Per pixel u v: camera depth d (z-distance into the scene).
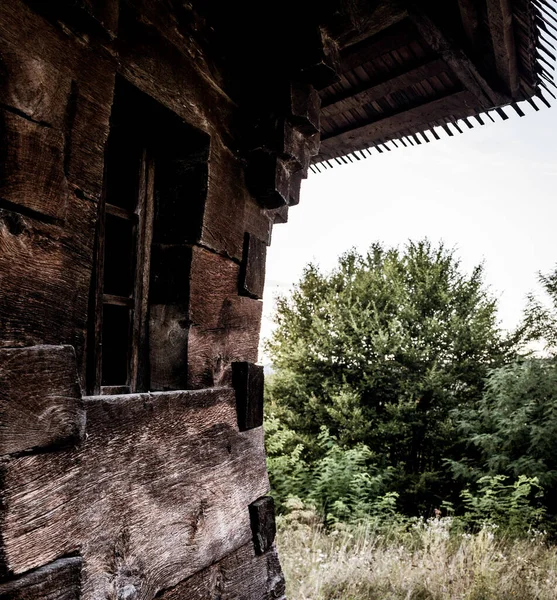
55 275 1.19
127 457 1.33
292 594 3.57
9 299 1.07
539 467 6.57
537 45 2.22
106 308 1.73
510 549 5.30
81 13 1.22
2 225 1.07
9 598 0.98
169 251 1.76
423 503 8.73
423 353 10.05
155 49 1.55
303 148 2.18
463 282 11.12
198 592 1.57
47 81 1.17
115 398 1.31
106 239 1.77
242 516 1.81
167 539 1.44
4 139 1.07
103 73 1.34
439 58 2.52
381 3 2.18
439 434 9.29
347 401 9.74
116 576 1.26
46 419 1.09
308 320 11.67
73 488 1.16
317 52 1.87
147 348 1.76
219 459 1.72
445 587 3.91
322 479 7.01
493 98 2.61
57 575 1.08
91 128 1.30
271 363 11.59
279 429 10.24
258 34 1.97
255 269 2.10
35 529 1.06
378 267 11.92
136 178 1.76
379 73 2.75
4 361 1.02
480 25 2.15
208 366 1.79
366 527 5.65
